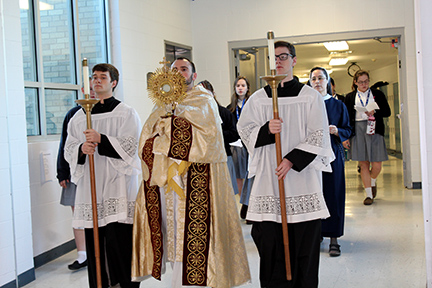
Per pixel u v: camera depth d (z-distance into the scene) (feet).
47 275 14.21
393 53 44.88
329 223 14.30
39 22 16.34
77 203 11.48
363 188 27.07
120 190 11.34
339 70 59.72
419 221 18.54
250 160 10.11
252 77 30.68
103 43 20.56
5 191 12.72
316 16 26.27
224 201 10.38
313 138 9.56
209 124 10.12
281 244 9.93
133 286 11.49
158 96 10.15
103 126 11.53
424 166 10.73
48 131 16.76
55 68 17.22
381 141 22.11
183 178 10.19
